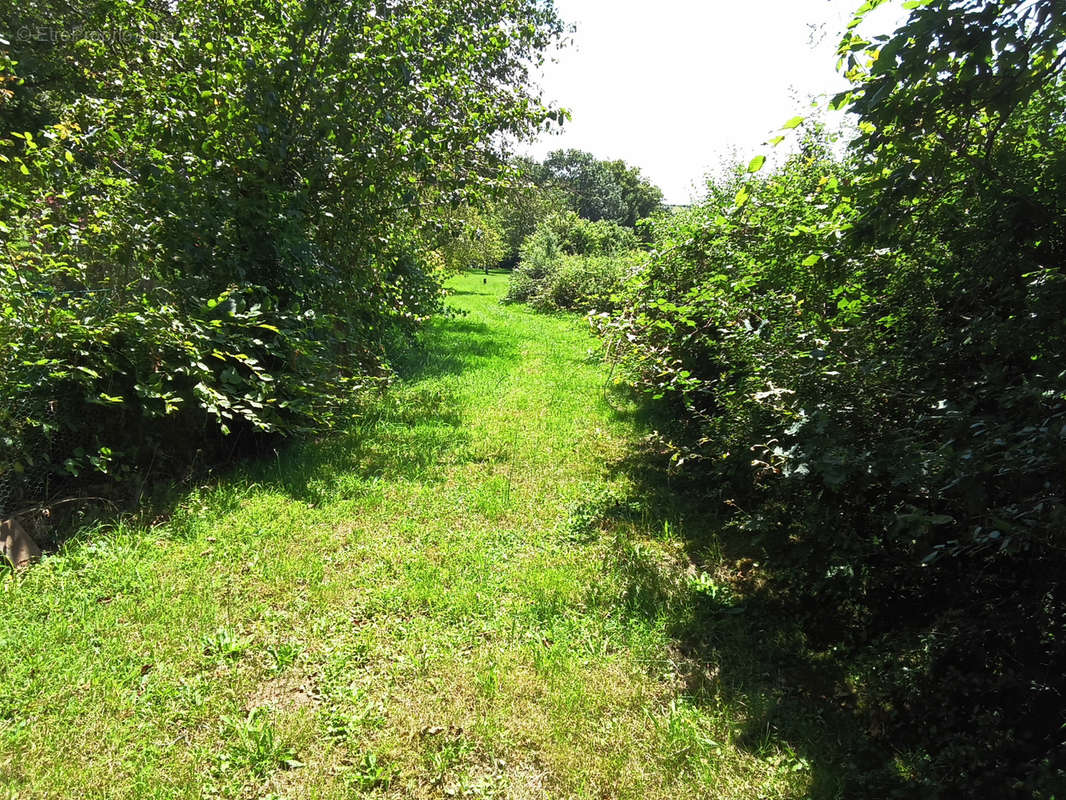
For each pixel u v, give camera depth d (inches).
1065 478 75.2
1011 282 96.3
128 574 133.4
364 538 159.6
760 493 158.7
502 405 295.4
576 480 206.1
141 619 119.7
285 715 98.7
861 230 102.6
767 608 131.9
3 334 144.4
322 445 224.2
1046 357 86.2
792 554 125.8
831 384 108.7
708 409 211.0
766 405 124.4
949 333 107.5
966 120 90.7
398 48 233.6
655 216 339.3
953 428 90.8
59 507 152.9
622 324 191.8
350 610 127.6
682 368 196.1
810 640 121.0
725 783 89.0
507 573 144.6
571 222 1047.0
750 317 155.6
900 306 119.3
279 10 226.8
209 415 189.9
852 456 96.0
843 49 89.1
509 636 121.2
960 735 87.2
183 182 197.9
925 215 105.7
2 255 161.2
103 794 83.6
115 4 222.7
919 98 85.7
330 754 92.4
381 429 249.0
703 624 126.7
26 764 87.0
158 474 177.8
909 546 105.5
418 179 260.7
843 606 122.0
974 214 102.8
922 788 83.4
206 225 196.7
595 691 106.8
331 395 237.6
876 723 97.9
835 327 122.9
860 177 106.9
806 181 191.2
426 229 287.4
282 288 218.4
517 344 475.2
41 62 300.8
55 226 189.9
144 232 192.2
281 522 163.8
